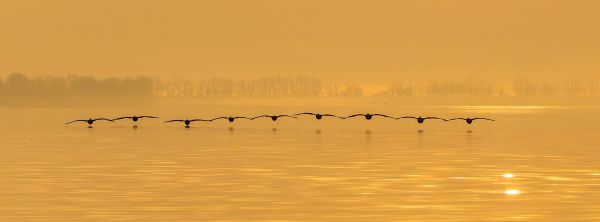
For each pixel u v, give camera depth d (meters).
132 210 45.59
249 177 60.78
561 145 101.25
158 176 61.50
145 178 60.09
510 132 141.12
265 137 119.94
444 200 49.00
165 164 71.50
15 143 103.88
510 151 89.31
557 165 71.00
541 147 97.00
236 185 55.94
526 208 46.16
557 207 46.47
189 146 97.06
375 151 88.25
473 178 60.25
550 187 54.97
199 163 72.50
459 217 43.44
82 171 65.12
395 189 53.84
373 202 48.25
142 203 47.94
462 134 131.88
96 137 119.56
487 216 43.69
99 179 59.38
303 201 48.66
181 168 67.75
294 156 80.69
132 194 51.53
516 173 63.91
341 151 88.12
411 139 114.69
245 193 52.00
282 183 57.00
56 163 72.50
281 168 67.75
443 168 67.88
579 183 57.22
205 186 55.31
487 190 53.38
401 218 43.19
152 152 86.31
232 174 62.94
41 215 44.06
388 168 67.81
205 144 101.25
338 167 68.62
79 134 129.00
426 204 47.50
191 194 51.50
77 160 75.69
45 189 53.81
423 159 77.12
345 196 50.62
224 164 71.50
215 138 116.38
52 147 95.12
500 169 67.19
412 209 45.81
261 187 54.88
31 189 53.75
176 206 46.91
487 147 96.50
